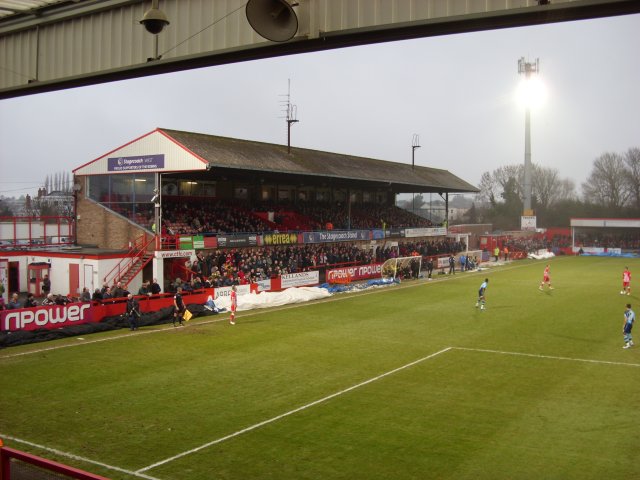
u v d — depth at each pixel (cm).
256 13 785
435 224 7250
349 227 5359
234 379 1814
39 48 1350
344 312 3142
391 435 1341
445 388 1719
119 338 2442
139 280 3569
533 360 2059
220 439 1314
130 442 1297
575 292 3972
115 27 1220
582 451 1246
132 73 1231
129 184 3947
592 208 11344
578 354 2147
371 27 920
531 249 7975
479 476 1124
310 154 5416
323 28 957
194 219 4084
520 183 12031
